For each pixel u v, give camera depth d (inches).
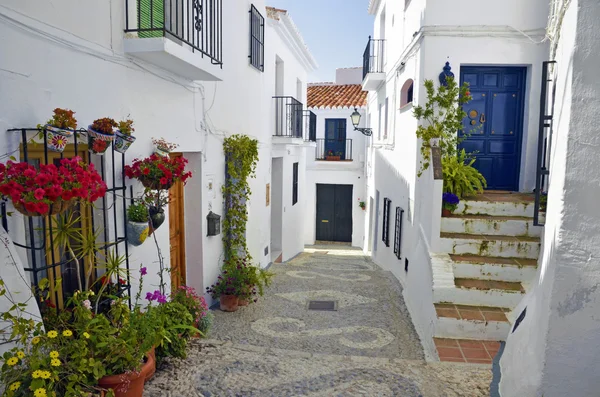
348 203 711.1
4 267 112.3
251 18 327.0
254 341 223.3
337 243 717.3
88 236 145.1
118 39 167.3
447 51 286.0
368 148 629.3
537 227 252.8
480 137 311.1
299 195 563.8
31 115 126.7
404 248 340.8
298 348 215.2
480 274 231.5
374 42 538.3
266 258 407.8
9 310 105.0
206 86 253.3
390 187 423.5
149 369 136.4
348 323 252.4
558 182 122.8
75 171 113.0
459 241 243.9
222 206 292.2
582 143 114.3
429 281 228.8
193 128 238.2
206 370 166.6
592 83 113.3
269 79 396.2
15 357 101.7
